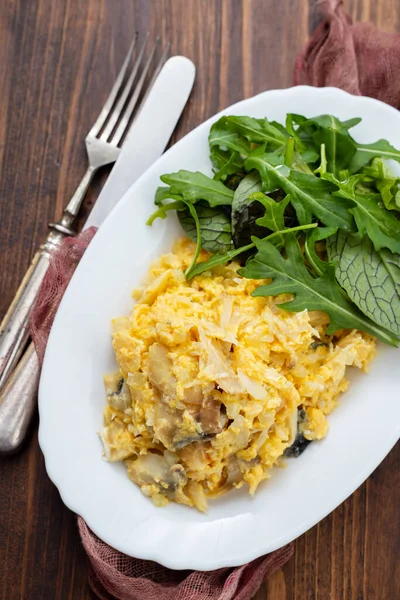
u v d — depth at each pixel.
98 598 0.47
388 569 0.47
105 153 0.48
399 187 0.44
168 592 0.45
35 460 0.47
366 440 0.43
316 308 0.42
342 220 0.42
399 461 0.48
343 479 0.43
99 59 0.50
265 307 0.43
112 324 0.43
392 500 0.48
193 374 0.41
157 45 0.50
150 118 0.48
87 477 0.42
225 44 0.50
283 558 0.46
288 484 0.43
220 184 0.43
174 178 0.42
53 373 0.42
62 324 0.42
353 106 0.45
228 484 0.43
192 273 0.43
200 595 0.44
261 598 0.47
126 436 0.42
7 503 0.47
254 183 0.43
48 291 0.45
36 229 0.49
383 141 0.44
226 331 0.42
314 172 0.43
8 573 0.47
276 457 0.42
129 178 0.47
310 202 0.42
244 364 0.41
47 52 0.50
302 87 0.45
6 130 0.49
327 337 0.44
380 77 0.49
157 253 0.44
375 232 0.42
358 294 0.42
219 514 0.43
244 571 0.46
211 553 0.42
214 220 0.44
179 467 0.42
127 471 0.43
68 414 0.42
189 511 0.43
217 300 0.42
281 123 0.45
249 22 0.50
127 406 0.42
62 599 0.47
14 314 0.47
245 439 0.41
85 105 0.49
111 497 0.42
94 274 0.43
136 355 0.42
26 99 0.49
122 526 0.42
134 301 0.43
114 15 0.50
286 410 0.42
